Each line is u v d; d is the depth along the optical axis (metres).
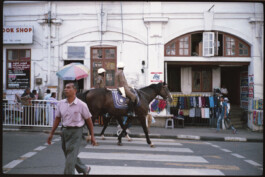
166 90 8.32
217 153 6.98
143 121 7.44
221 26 12.25
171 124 12.02
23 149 6.62
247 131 11.56
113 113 7.32
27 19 12.30
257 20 12.16
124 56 12.23
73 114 3.98
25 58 12.38
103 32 12.22
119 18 12.17
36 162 5.45
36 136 8.58
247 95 13.04
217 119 12.09
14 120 9.59
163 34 12.16
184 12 12.12
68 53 12.27
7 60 12.41
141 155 6.24
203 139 9.63
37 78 12.19
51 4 12.19
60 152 6.37
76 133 4.02
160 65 12.09
